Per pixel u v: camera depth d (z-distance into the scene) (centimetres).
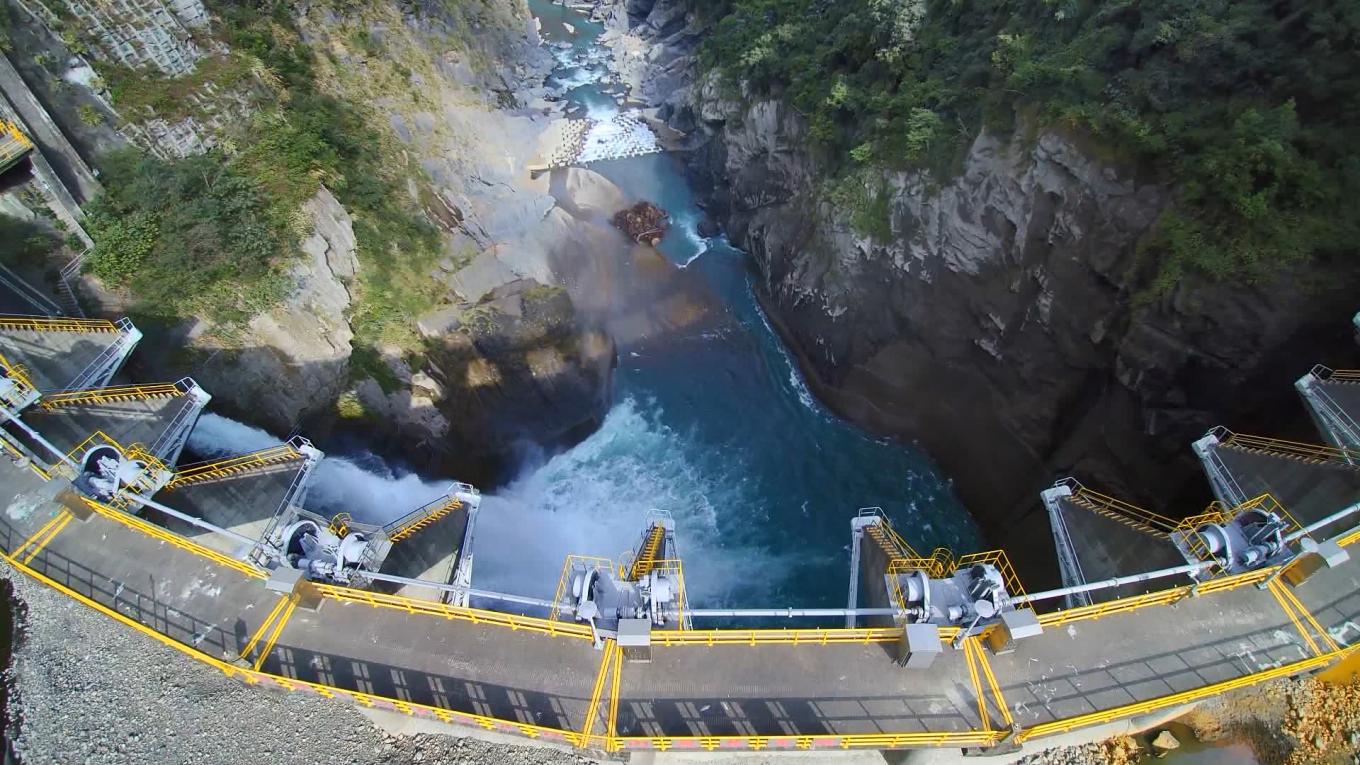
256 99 4500
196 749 2919
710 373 5812
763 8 7206
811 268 5734
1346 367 3231
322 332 4134
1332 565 2430
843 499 4881
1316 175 3325
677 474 5097
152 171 3666
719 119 7231
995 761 2472
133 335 3188
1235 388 3525
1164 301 3662
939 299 4975
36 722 3128
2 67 3316
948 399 5009
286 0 5078
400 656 2400
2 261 3244
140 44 4009
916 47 5372
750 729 2239
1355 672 2692
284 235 4062
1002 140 4500
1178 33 3800
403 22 6188
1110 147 3912
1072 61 4219
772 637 2414
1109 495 4056
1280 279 3341
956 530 4662
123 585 2559
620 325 6125
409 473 4294
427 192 5578
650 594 2438
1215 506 3297
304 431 3906
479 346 5094
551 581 4234
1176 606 2522
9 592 3597
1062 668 2372
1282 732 2642
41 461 2723
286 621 2477
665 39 9138
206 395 3148
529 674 2359
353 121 5194
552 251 6241
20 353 2916
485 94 7194
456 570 3262
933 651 2258
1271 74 3556
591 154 7744
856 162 5497
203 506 2842
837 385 5481
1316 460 2922
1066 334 4272
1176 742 2639
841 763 2403
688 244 7012
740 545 4638
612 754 2230
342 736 2802
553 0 10431
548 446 5184
